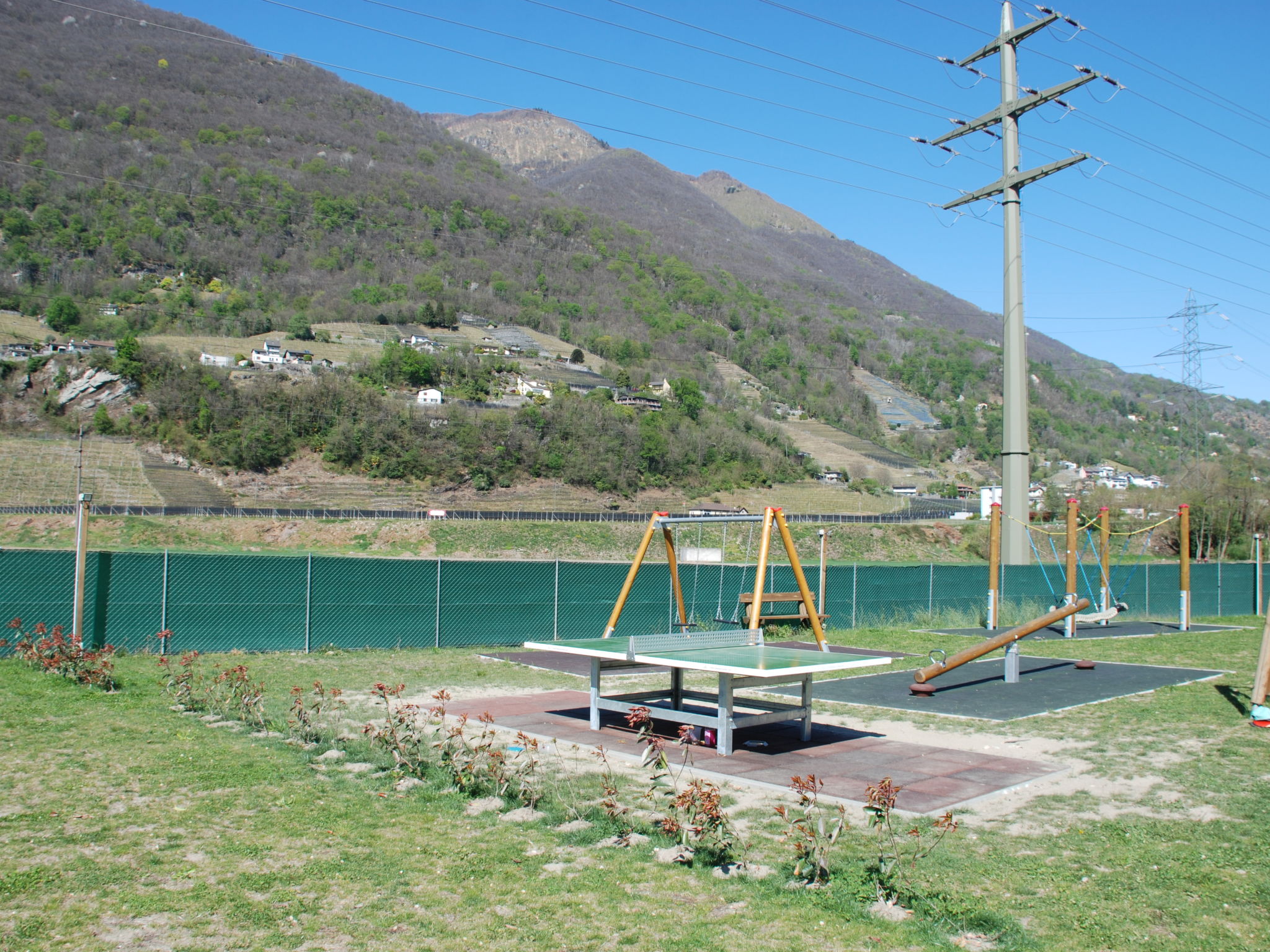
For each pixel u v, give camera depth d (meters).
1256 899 4.86
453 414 75.56
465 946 4.16
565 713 10.14
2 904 4.43
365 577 15.16
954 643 17.98
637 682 12.59
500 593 16.45
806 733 9.03
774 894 4.81
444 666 13.64
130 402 71.81
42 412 69.25
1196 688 12.62
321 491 65.12
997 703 11.49
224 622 14.02
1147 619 24.92
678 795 5.77
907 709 11.04
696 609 18.83
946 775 7.59
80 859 5.06
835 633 19.28
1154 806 6.66
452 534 48.16
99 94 176.50
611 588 17.77
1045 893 4.91
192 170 146.12
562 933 4.30
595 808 6.22
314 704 8.83
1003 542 26.52
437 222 164.50
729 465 82.50
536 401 88.25
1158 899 4.84
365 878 4.93
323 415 72.56
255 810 6.06
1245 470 55.59
